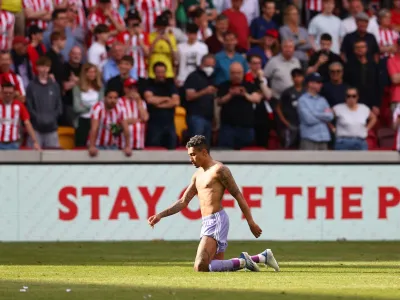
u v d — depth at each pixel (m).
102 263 37.59
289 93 55.56
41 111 53.09
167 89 54.28
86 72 54.72
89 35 58.72
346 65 58.38
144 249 46.31
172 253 43.78
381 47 60.81
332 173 53.19
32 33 55.25
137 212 52.12
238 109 54.44
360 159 53.44
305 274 31.09
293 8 60.25
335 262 38.44
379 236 53.50
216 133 56.19
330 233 53.25
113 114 52.25
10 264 37.03
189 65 57.38
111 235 52.03
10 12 55.19
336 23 61.72
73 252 44.31
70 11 57.53
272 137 56.03
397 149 54.09
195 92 54.25
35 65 54.81
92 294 24.25
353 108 55.72
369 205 53.47
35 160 51.56
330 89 56.22
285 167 52.94
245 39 59.88
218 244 31.50
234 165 52.69
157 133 54.09
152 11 59.94
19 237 51.59
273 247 47.94
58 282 28.03
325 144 55.19
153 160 52.22
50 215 51.75
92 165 51.88
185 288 25.72
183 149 54.25
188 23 57.69
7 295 24.06
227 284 26.91
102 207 51.97
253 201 52.75
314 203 53.12
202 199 31.58
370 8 64.81
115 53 55.19
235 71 54.25
